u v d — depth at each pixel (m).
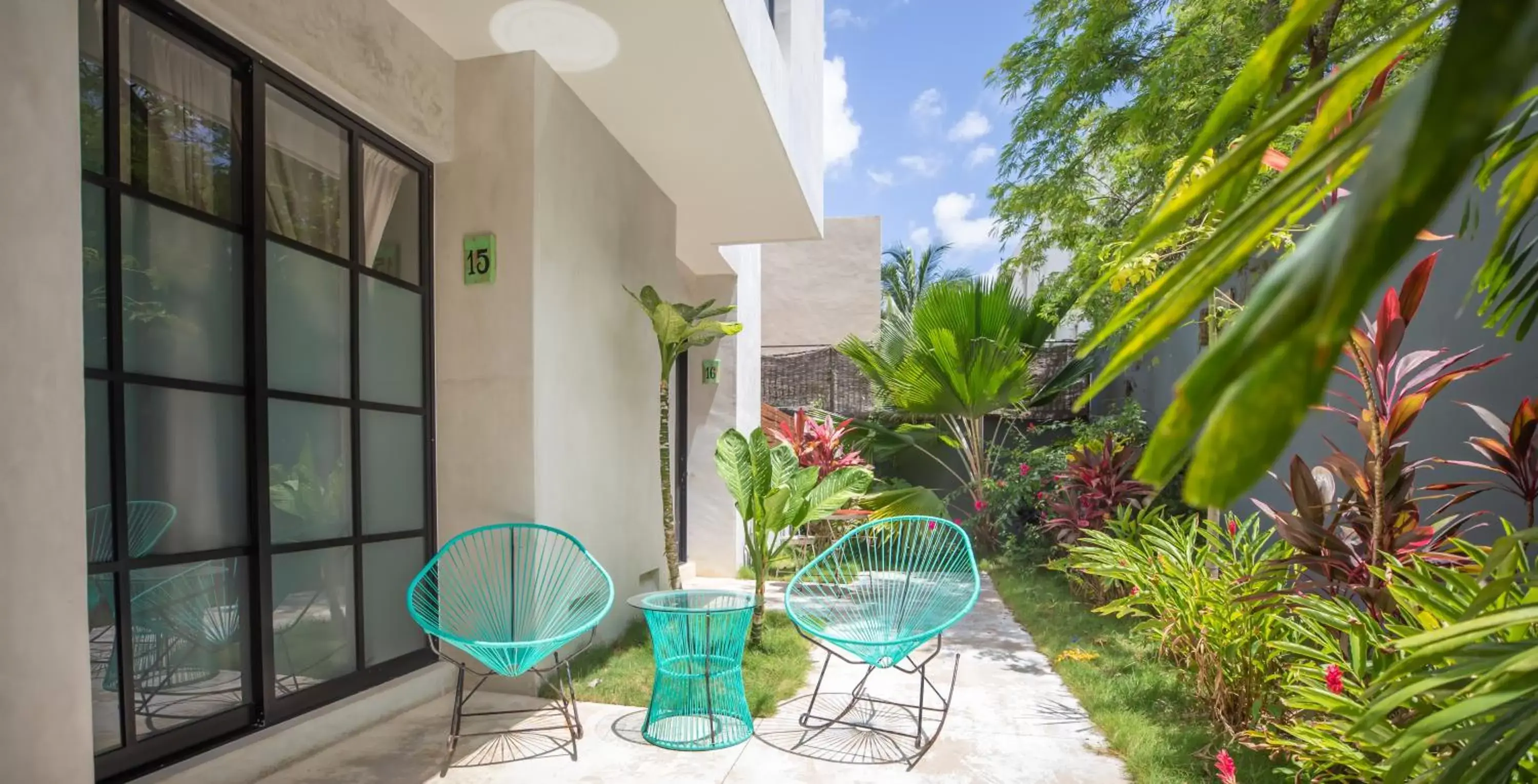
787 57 4.75
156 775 2.04
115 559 2.00
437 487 3.30
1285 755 2.26
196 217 2.27
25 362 1.58
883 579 4.24
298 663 2.58
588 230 3.80
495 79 3.32
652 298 3.83
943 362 6.85
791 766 2.51
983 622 4.70
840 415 9.83
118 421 2.02
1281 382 0.23
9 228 1.55
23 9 1.58
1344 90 0.40
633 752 2.60
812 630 2.88
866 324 13.76
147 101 2.14
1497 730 0.71
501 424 3.24
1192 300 0.37
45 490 1.61
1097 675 3.36
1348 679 1.88
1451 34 0.19
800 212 5.53
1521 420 2.05
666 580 4.84
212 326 2.31
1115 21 4.80
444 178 3.35
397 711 2.90
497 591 3.20
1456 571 1.54
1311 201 0.44
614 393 4.08
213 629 2.28
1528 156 0.53
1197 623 2.75
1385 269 0.19
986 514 7.07
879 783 2.38
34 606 1.59
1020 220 5.80
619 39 3.19
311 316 2.69
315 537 2.67
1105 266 3.94
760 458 3.91
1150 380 7.51
